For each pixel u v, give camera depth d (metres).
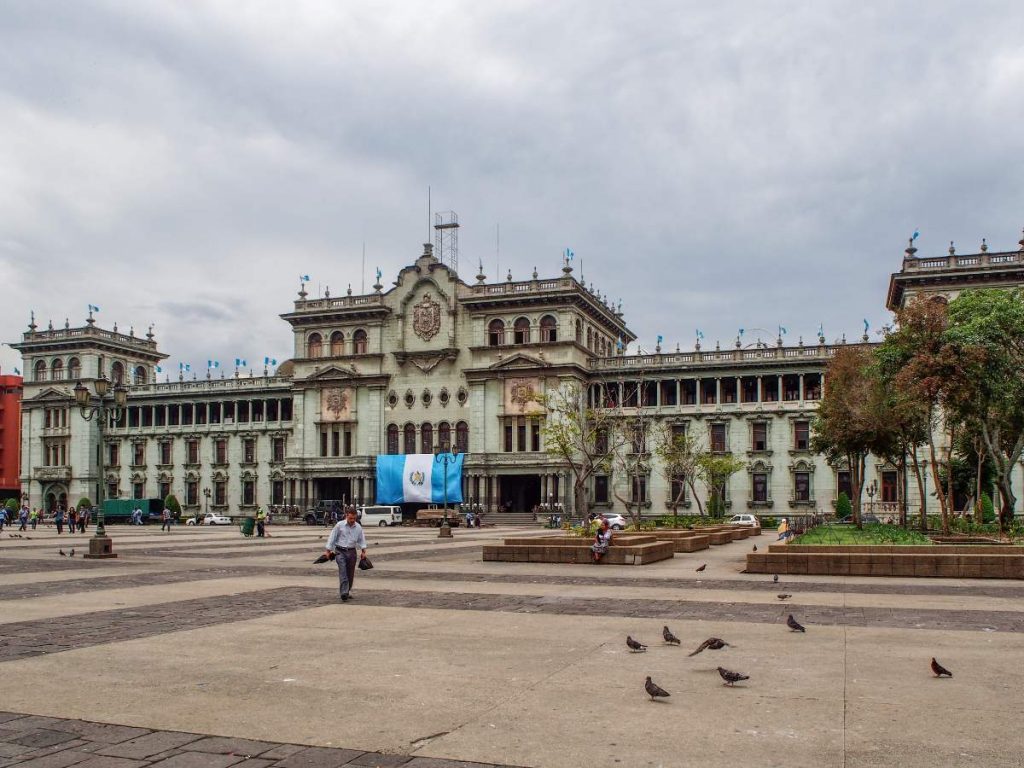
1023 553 28.50
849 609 20.16
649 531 48.88
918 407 51.09
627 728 10.25
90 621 18.30
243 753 9.41
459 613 19.52
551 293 97.06
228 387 114.12
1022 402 48.97
